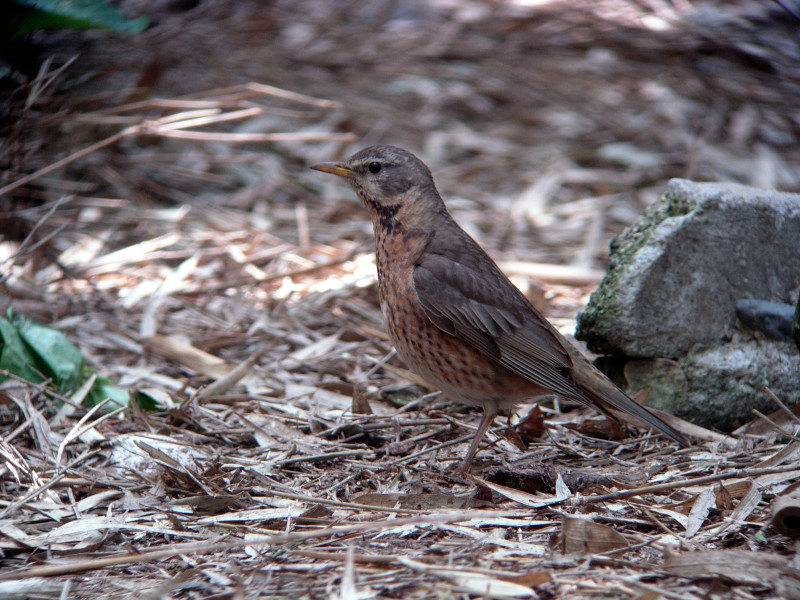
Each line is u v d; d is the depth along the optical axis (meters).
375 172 9.23
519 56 21.08
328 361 11.38
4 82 13.38
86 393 9.74
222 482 7.92
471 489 8.02
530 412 9.38
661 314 9.44
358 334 12.08
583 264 14.44
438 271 8.73
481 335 8.57
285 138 15.27
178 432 9.27
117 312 12.71
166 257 14.49
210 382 10.88
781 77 19.31
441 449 9.11
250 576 6.09
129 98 16.73
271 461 8.48
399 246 9.12
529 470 7.81
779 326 9.29
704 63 19.98
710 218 9.46
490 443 9.22
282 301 12.81
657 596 5.59
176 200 16.81
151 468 8.31
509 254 14.86
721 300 9.56
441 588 5.75
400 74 20.52
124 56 17.98
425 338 8.76
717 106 19.05
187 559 6.54
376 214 9.32
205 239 15.22
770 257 9.74
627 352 9.51
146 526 7.07
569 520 6.46
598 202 16.62
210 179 17.03
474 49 21.27
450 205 16.62
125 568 6.44
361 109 19.33
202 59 19.62
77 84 15.63
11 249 13.40
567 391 8.38
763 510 7.02
